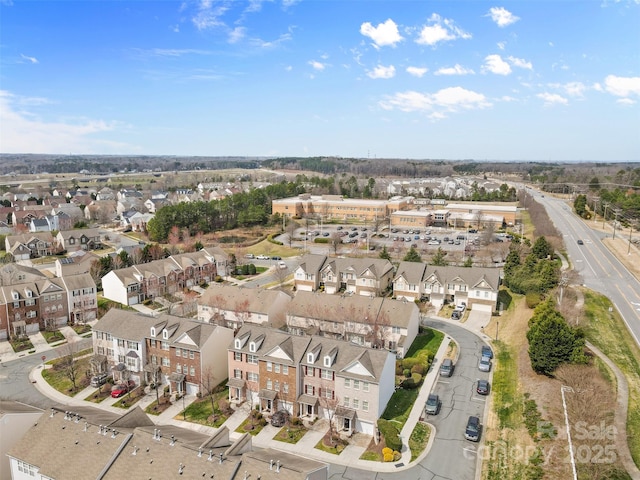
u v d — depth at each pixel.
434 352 76.19
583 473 44.12
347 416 56.19
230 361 65.12
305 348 60.94
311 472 36.88
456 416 57.91
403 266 103.44
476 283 94.56
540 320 68.38
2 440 45.03
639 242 138.75
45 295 92.56
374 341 76.44
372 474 47.81
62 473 40.28
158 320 71.38
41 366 76.31
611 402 53.34
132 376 71.06
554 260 114.94
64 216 178.50
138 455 40.25
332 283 107.25
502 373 68.00
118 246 159.75
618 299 91.38
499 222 173.62
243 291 90.00
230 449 40.34
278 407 61.41
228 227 183.00
